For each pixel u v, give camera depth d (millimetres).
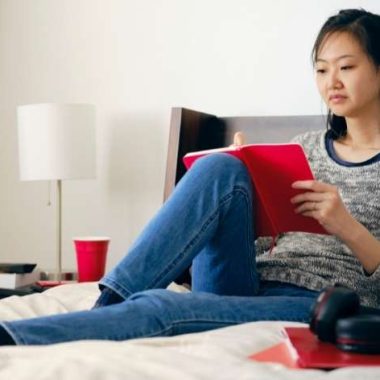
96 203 2791
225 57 2559
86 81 2803
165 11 2662
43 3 2867
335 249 1677
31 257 2908
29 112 2453
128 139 2734
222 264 1544
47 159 2428
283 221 1561
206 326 1291
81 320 1168
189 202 1439
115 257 2762
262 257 1717
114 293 1357
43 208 2889
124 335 1181
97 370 926
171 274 1399
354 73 1750
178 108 2285
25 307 1668
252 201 1545
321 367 963
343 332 1031
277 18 2473
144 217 2709
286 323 1279
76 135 2441
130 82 2727
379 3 2340
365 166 1741
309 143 1881
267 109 2492
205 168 1477
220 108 2566
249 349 1079
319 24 2410
